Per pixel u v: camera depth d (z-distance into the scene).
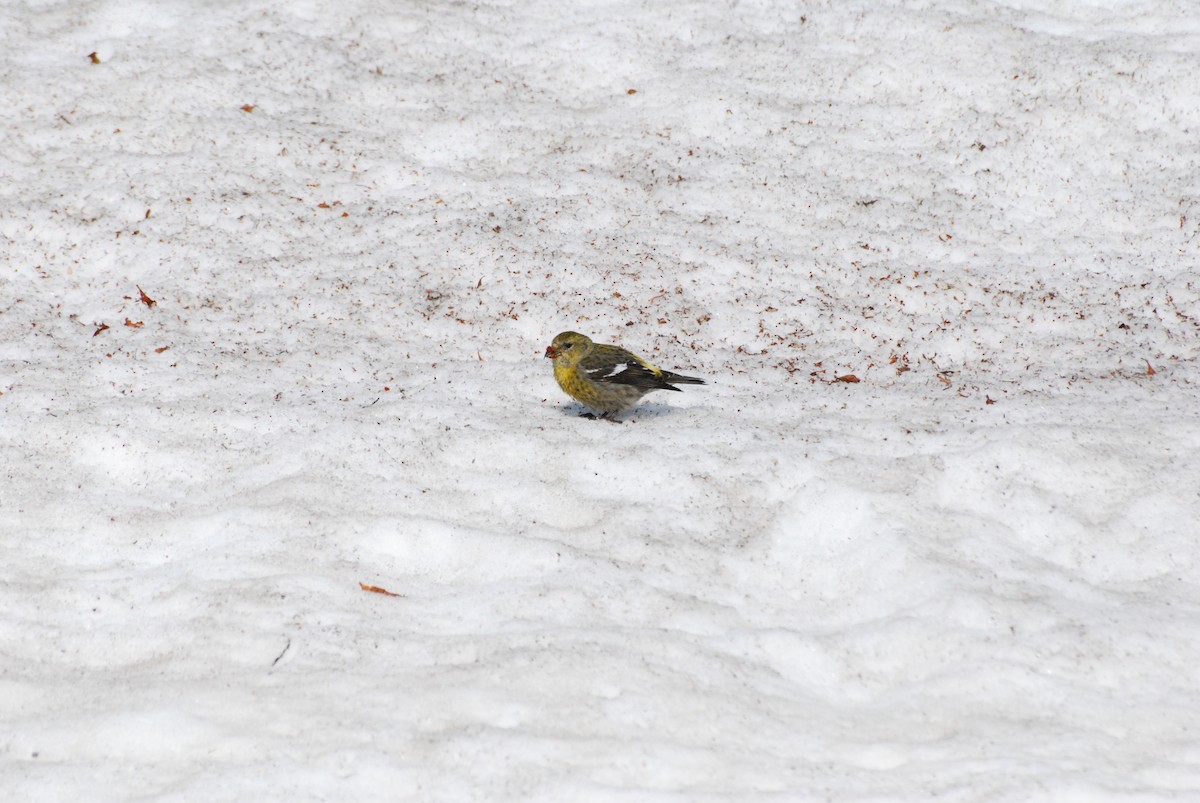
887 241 17.89
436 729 8.25
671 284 16.83
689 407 13.79
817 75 21.45
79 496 11.73
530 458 12.36
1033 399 13.91
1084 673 9.09
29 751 8.11
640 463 12.13
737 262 17.28
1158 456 12.33
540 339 15.73
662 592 10.07
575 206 18.53
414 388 14.16
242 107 20.38
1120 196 18.69
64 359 14.42
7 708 8.59
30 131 19.36
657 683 8.72
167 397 13.62
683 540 10.98
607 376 12.96
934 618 9.66
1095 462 12.10
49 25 21.98
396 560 10.70
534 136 20.25
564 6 23.42
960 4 22.80
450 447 12.55
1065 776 7.82
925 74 21.12
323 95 20.97
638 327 15.88
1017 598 9.92
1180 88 20.12
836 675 9.27
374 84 21.28
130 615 9.77
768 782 7.84
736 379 14.62
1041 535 11.15
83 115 19.88
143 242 17.20
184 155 19.12
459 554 10.76
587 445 12.50
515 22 23.02
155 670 9.02
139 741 8.16
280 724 8.29
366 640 9.33
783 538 11.17
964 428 13.05
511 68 21.95
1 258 16.75
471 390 14.18
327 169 19.25
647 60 22.00
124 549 10.88
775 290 16.80
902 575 10.33
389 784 7.74
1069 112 20.02
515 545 10.68
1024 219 18.44
